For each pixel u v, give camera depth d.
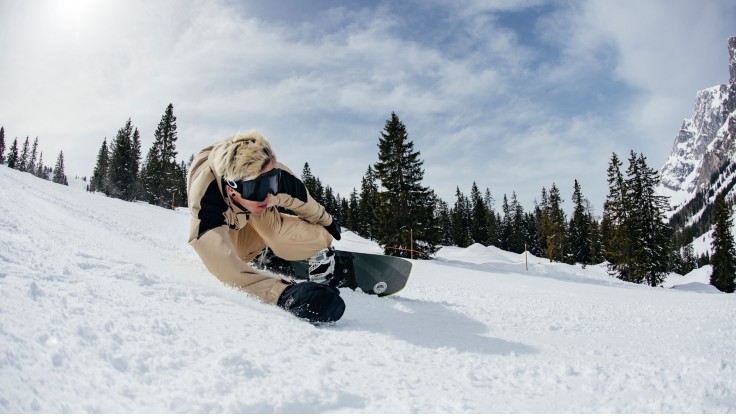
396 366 1.68
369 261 3.94
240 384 1.27
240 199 2.94
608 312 4.34
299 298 2.34
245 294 2.63
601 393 1.50
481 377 1.63
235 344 1.63
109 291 1.98
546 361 1.94
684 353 2.21
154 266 3.22
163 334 1.56
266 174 2.87
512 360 1.93
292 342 1.82
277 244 3.48
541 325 3.03
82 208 10.20
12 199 7.15
